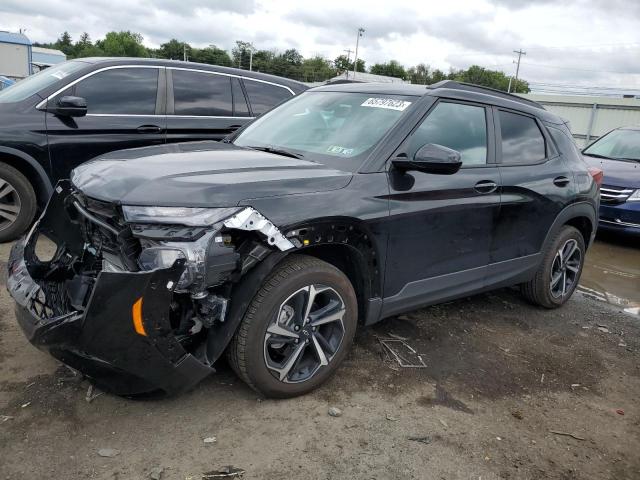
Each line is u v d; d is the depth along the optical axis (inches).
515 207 163.8
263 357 114.7
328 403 123.4
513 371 147.9
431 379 138.4
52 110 215.2
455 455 110.3
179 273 97.7
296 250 115.7
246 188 109.7
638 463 114.6
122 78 232.7
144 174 112.0
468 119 156.9
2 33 1295.5
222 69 259.1
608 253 302.2
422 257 141.0
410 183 134.7
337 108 156.1
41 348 103.9
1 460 97.9
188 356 103.7
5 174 208.7
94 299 93.6
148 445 105.0
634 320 198.2
